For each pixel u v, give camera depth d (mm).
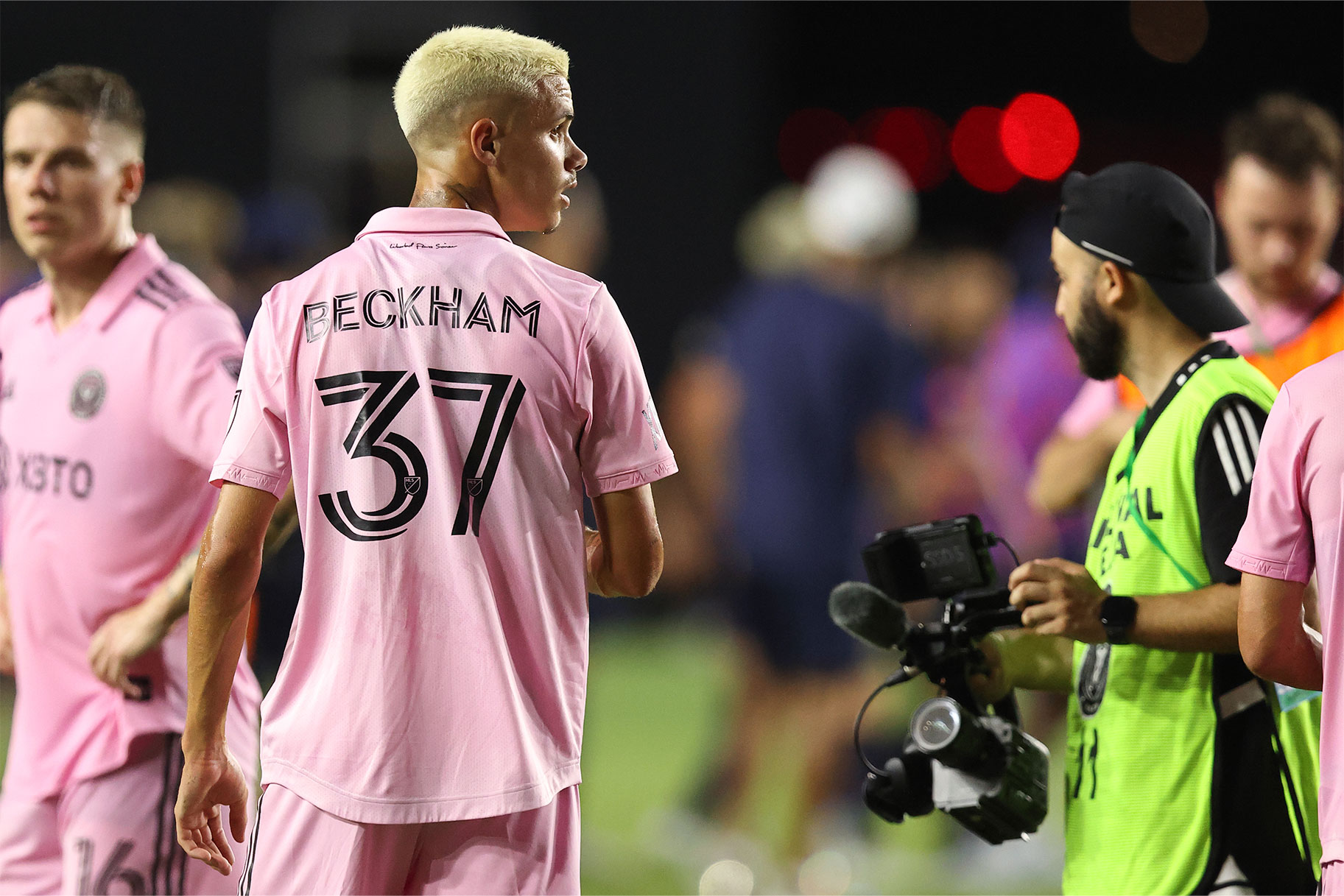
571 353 9141
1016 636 11500
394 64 41531
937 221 66312
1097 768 10383
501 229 9406
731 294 43375
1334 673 8469
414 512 8977
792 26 61906
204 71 40656
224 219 25016
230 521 9227
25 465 12414
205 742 9430
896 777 10719
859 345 22703
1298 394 8641
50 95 12258
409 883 9188
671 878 21250
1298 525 8719
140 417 12078
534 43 9570
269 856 9172
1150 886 9984
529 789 8953
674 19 42844
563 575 9234
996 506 27812
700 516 35344
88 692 12125
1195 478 10008
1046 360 24375
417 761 8938
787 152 62562
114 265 12555
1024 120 65250
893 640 10578
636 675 38000
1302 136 13758
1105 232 10531
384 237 9328
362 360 9031
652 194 43188
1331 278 14242
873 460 22969
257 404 9234
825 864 21656
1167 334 10508
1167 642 9742
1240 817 9867
